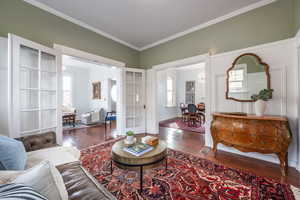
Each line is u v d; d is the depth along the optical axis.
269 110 2.17
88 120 5.55
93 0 2.18
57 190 0.65
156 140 1.85
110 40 3.42
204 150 2.66
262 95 2.06
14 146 0.98
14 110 1.68
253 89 2.31
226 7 2.37
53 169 0.75
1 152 0.88
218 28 2.69
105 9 2.40
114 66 3.62
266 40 2.21
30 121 1.96
